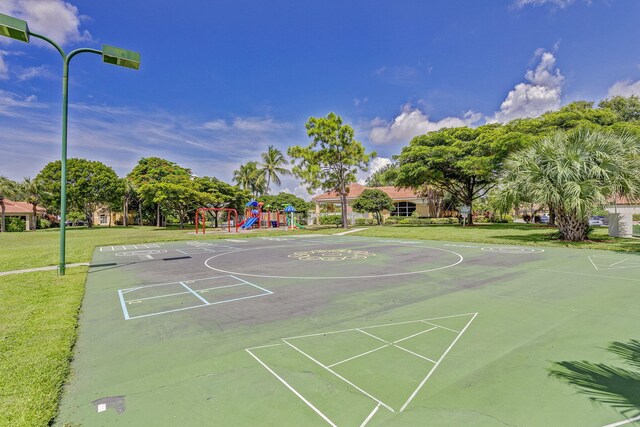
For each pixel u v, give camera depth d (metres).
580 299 6.79
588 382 3.52
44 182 42.88
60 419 3.02
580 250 14.38
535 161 17.05
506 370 3.82
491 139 26.69
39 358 4.21
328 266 11.28
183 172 48.59
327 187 34.12
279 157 55.50
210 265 11.87
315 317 5.86
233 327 5.41
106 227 48.03
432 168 30.09
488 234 22.19
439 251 14.91
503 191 17.95
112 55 9.67
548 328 5.16
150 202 43.62
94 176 43.62
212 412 3.10
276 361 4.14
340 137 32.34
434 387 3.48
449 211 44.06
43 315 6.03
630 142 15.91
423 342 4.68
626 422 2.86
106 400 3.33
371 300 6.93
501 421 2.89
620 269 9.95
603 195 15.28
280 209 49.19
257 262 12.44
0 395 3.37
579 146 15.91
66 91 9.74
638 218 21.73
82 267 11.48
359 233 27.45
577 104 29.19
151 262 12.77
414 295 7.29
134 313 6.26
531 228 26.31
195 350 4.53
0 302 6.96
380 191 40.31
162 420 2.98
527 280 8.63
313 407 3.15
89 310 6.49
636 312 5.90
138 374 3.87
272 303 6.81
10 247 19.25
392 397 3.30
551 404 3.13
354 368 3.93
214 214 52.31
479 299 6.90
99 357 4.35
